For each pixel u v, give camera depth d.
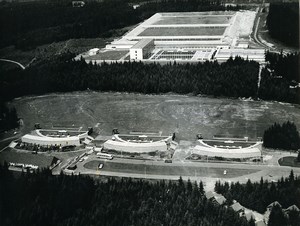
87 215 147.25
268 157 188.62
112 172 180.88
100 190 157.50
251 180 170.00
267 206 151.25
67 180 163.25
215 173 176.62
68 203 153.25
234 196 154.12
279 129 198.12
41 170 178.50
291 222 140.25
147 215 145.88
